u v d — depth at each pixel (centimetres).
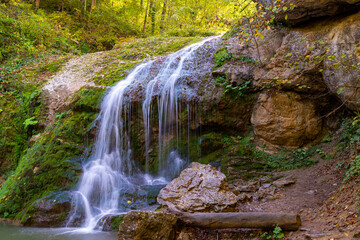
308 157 664
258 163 677
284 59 655
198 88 777
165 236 434
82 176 691
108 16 1741
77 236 513
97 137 786
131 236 426
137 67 956
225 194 506
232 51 818
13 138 865
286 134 691
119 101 798
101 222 567
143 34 1791
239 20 617
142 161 774
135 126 786
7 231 548
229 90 743
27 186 673
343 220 380
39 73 1066
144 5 2047
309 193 525
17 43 1218
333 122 682
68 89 948
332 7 616
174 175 743
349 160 555
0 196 688
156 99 782
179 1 1683
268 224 406
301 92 686
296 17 702
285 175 628
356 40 554
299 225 404
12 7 1402
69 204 618
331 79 591
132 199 626
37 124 886
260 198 548
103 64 1077
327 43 619
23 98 959
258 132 721
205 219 441
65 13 1617
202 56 884
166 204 503
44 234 528
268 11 572
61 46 1360
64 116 857
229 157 697
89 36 1562
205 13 1548
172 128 775
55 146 756
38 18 1358
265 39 781
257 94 738
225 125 746
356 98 540
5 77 1008
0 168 826
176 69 870
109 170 745
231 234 433
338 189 488
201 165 580
